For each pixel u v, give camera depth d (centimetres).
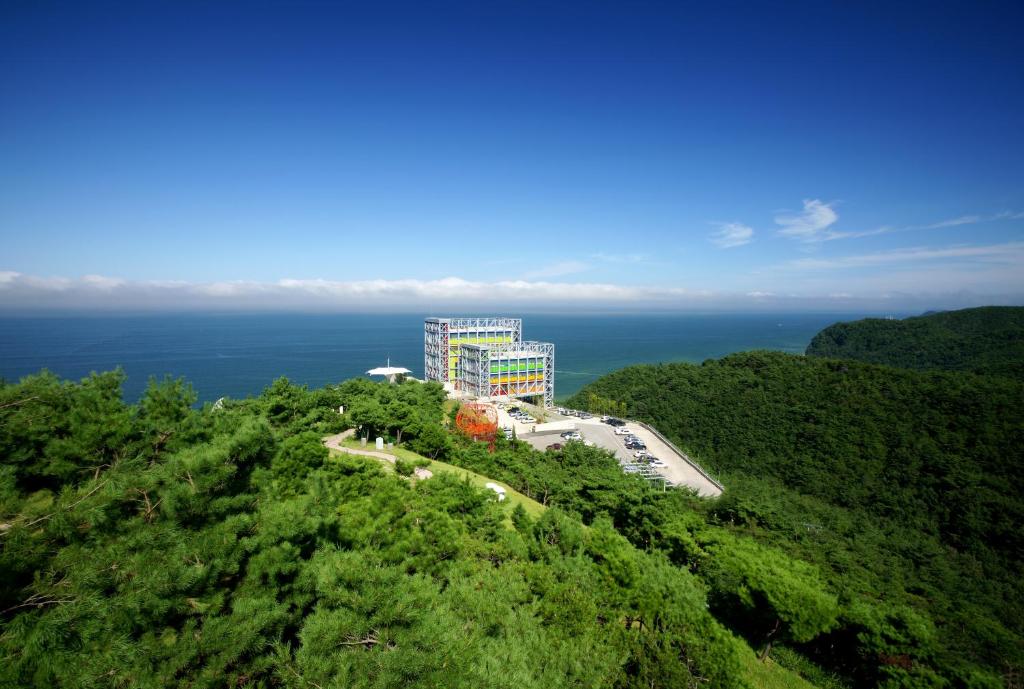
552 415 10875
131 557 1158
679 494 5541
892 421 9131
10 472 1239
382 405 5962
